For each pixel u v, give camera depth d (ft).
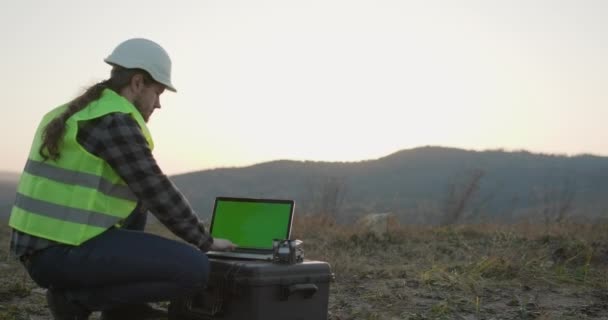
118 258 10.49
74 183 10.30
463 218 54.13
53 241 10.43
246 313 11.34
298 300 11.87
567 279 20.43
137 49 11.03
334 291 18.93
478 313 16.02
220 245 11.55
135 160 10.29
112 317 12.30
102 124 10.32
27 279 20.10
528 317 15.71
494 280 20.53
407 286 19.51
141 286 10.78
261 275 11.28
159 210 10.54
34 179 10.44
